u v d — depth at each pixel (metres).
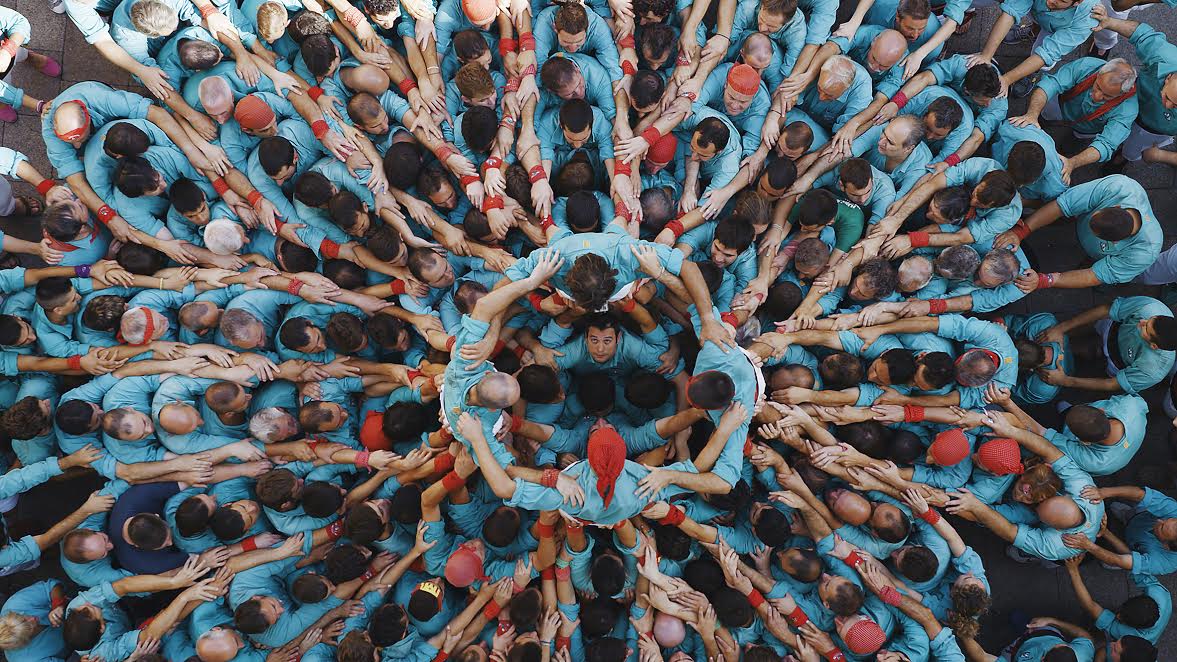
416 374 5.13
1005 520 5.21
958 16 5.61
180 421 4.86
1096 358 5.88
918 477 5.24
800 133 5.00
